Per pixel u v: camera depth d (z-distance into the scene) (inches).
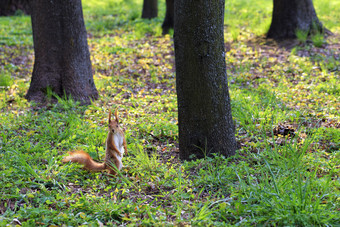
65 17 436.1
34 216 206.8
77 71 446.0
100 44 733.3
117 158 261.4
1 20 1066.7
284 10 681.0
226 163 266.5
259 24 814.5
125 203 219.5
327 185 216.2
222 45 278.1
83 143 323.3
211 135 281.7
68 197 227.1
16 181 242.4
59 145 319.0
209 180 245.4
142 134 340.8
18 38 792.9
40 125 362.3
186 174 264.4
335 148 296.4
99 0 1382.9
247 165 264.8
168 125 353.1
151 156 302.2
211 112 279.6
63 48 440.8
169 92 480.1
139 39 761.0
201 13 264.8
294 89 455.2
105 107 423.5
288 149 281.7
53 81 443.2
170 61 611.5
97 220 199.8
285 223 189.9
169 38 741.3
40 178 247.4
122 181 250.8
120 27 912.9
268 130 341.4
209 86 275.9
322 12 959.0
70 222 200.2
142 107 422.0
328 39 663.1
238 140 323.6
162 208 221.8
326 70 516.1
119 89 499.5
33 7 439.5
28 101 441.4
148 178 257.1
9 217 206.4
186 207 217.5
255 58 600.1
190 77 275.9
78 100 441.4
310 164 262.1
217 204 219.5
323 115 364.2
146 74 557.3
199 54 271.0
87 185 251.0
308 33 675.4
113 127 262.1
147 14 994.1
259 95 444.8
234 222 199.2
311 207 198.7
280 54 610.2
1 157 285.4
